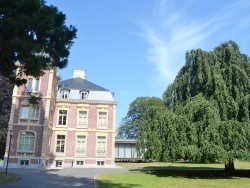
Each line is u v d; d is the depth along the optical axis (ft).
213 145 63.26
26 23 32.81
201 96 73.97
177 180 61.16
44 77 104.22
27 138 99.19
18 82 40.06
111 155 110.42
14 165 95.50
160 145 68.44
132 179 59.72
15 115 100.37
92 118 113.91
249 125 65.62
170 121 68.95
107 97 118.62
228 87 73.61
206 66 74.95
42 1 35.94
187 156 64.80
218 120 66.49
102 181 53.93
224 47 80.28
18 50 32.76
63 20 37.17
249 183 57.31
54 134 110.83
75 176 62.59
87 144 111.04
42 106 101.71
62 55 38.37
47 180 53.52
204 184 55.06
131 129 192.13
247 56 81.41
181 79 81.51
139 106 188.85
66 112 113.91
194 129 66.44
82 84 125.49
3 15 32.48
